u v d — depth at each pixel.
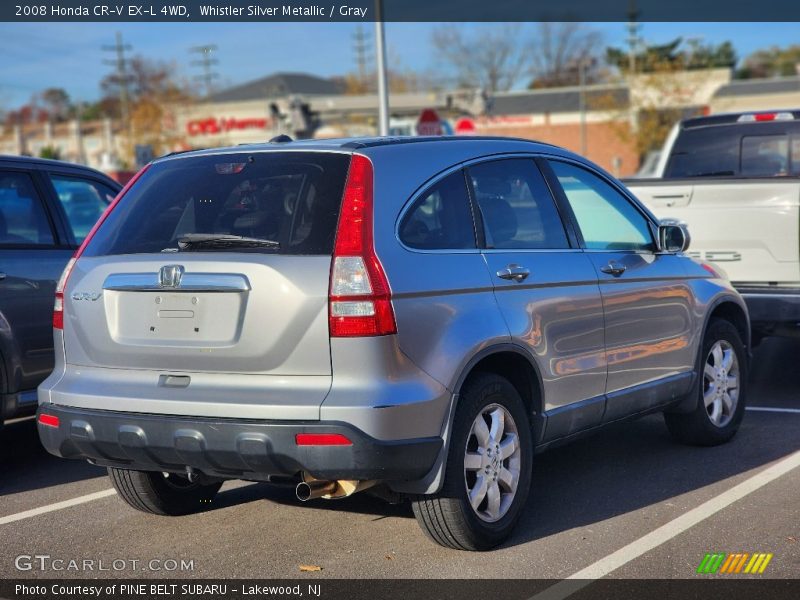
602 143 60.94
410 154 4.57
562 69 72.38
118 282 4.48
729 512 5.16
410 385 4.15
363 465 4.02
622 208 5.90
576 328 5.15
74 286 4.65
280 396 4.11
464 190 4.75
